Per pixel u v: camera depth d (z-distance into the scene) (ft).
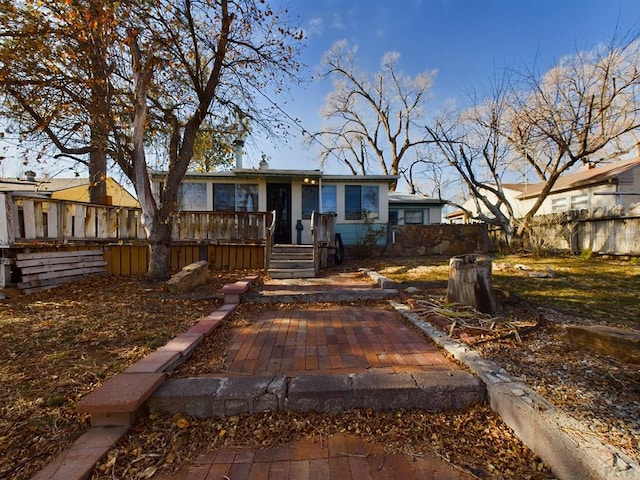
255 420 6.48
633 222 25.09
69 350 9.18
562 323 10.67
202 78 20.80
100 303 14.69
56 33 15.92
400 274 22.16
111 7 15.49
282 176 34.37
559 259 26.84
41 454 5.26
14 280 16.52
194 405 6.59
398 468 5.18
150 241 19.85
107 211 22.20
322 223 27.04
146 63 18.06
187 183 34.37
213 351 9.30
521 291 15.33
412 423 6.37
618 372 7.14
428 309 12.67
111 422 6.06
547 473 4.97
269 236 23.91
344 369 7.96
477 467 5.16
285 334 10.89
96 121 17.87
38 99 17.74
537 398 5.98
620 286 16.15
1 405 6.41
